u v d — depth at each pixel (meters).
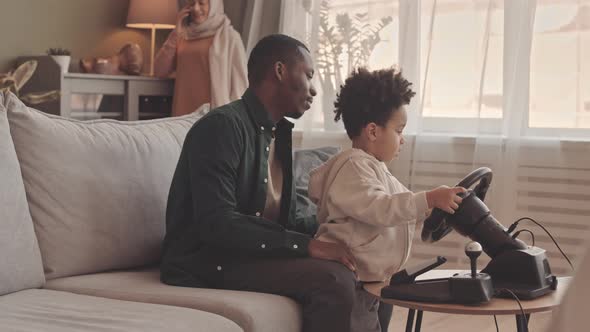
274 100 1.94
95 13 4.58
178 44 4.34
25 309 1.54
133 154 2.04
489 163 3.66
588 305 0.47
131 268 2.04
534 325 3.09
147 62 4.90
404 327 3.00
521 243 1.67
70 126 1.96
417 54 3.85
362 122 1.86
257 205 1.89
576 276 0.49
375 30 4.00
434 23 3.81
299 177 2.43
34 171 1.83
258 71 1.93
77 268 1.87
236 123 1.85
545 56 3.57
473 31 3.74
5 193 1.70
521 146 3.60
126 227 1.96
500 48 3.66
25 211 1.75
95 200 1.91
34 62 3.67
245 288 1.79
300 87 1.95
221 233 1.76
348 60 4.05
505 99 3.62
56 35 4.36
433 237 1.75
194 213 1.81
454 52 3.79
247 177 1.87
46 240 1.83
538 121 3.59
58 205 1.85
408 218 1.68
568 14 3.52
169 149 2.15
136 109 4.24
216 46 4.20
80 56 4.50
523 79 3.57
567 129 3.55
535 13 3.57
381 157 1.88
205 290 1.76
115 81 4.15
